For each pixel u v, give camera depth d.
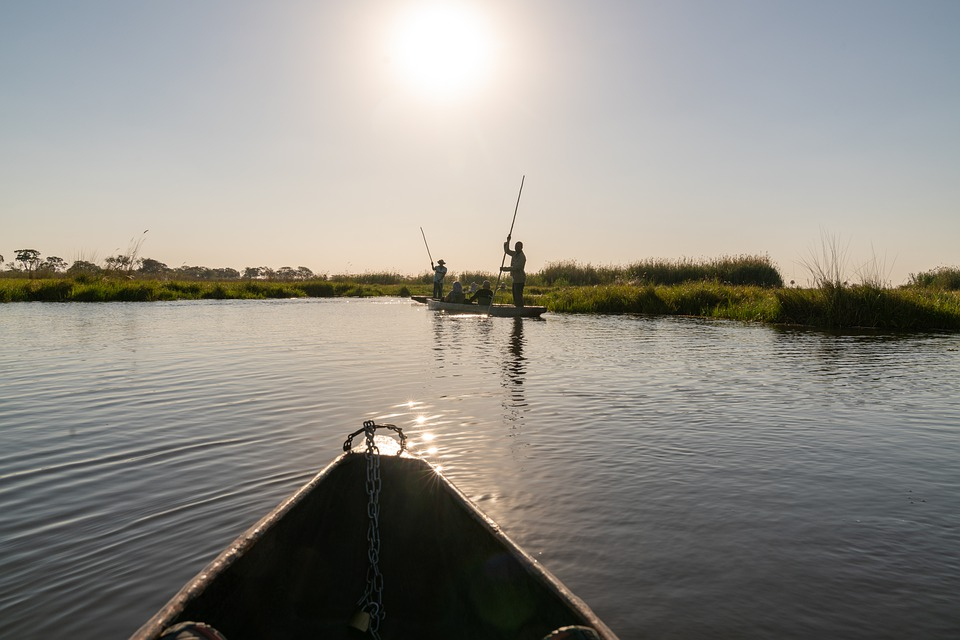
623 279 39.50
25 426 5.71
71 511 3.76
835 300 17.05
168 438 5.32
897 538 3.47
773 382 8.14
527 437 5.43
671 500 3.99
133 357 10.20
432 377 8.41
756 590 2.92
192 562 3.12
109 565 3.09
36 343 12.12
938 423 6.00
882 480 4.41
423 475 3.03
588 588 2.92
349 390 7.45
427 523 3.00
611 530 3.54
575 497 4.03
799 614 2.72
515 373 8.77
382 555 2.99
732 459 4.85
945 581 3.01
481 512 2.67
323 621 2.69
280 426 5.73
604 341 13.06
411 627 2.66
